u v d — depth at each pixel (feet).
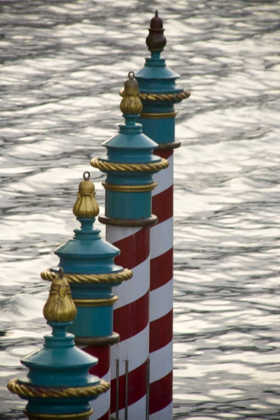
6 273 85.20
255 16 226.17
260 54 192.34
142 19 221.66
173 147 53.26
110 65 180.34
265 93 164.66
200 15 225.76
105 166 47.88
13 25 213.25
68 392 34.83
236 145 135.64
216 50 194.49
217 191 115.44
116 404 49.08
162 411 53.62
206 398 61.82
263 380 64.69
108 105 154.51
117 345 49.01
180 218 104.58
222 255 92.53
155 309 53.36
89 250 42.47
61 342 35.73
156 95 52.29
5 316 75.61
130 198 48.49
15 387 35.27
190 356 68.69
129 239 48.70
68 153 128.57
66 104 154.20
